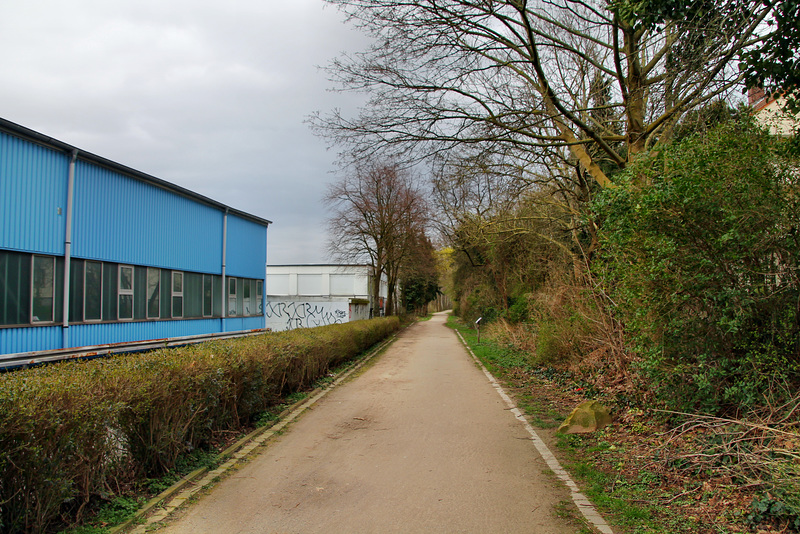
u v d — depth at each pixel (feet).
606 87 42.37
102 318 48.73
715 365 19.10
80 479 13.60
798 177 17.92
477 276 104.47
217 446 21.13
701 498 15.06
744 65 21.26
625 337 26.30
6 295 38.50
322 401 32.50
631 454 19.70
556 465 19.17
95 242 47.47
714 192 17.80
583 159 39.06
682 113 32.68
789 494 13.10
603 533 13.29
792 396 16.62
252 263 84.38
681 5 22.54
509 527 13.65
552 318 44.96
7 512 11.50
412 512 14.65
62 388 12.87
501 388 37.81
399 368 50.65
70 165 44.04
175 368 17.72
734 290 17.66
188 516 14.34
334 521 14.01
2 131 37.78
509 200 53.21
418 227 121.19
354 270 151.02
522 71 37.93
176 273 62.23
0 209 37.70
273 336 35.60
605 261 24.66
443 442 22.54
